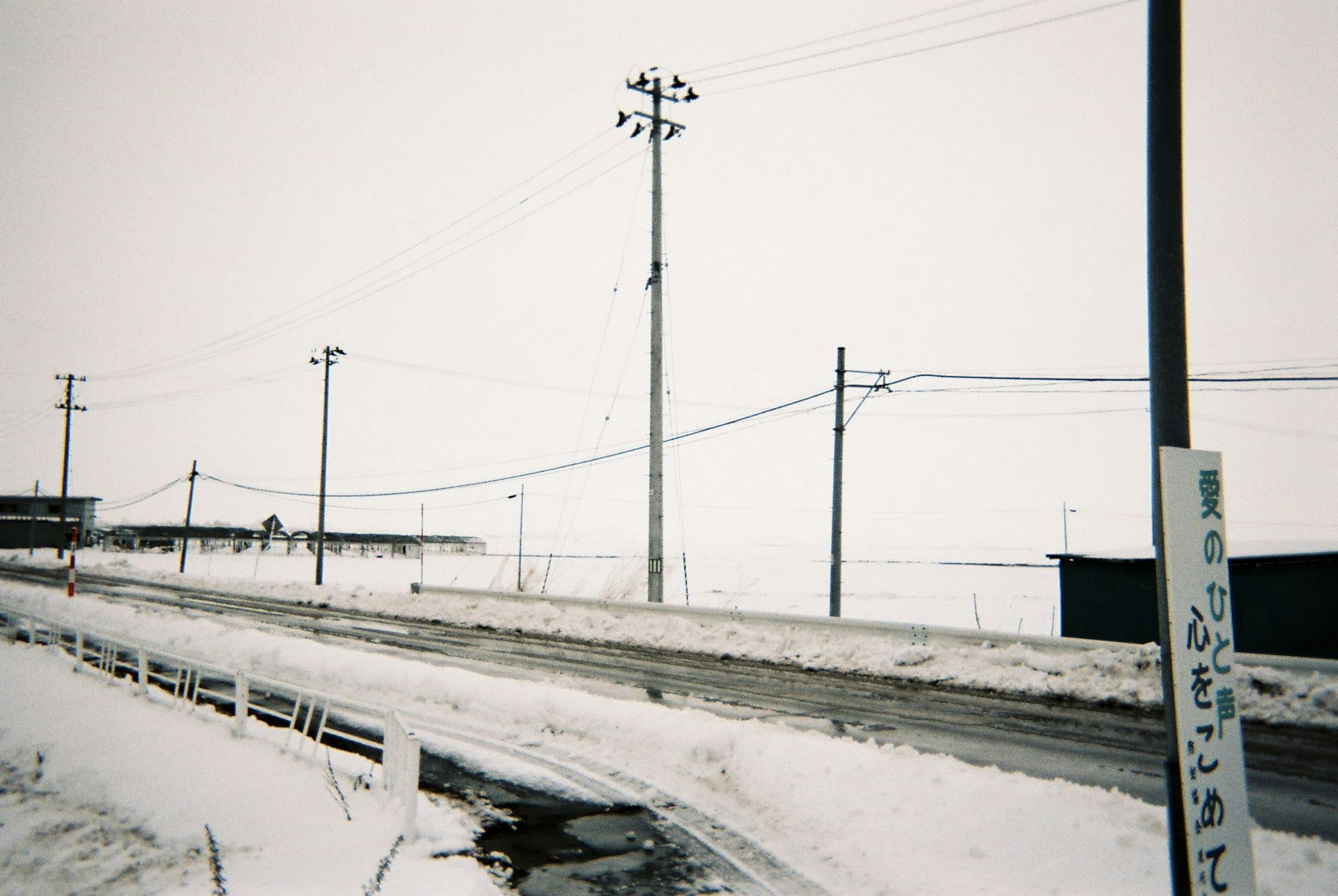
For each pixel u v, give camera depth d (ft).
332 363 142.41
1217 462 13.89
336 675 49.39
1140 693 42.91
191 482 184.44
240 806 27.84
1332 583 54.44
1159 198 16.70
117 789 30.86
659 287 78.54
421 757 33.58
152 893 22.20
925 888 20.36
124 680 48.44
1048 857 20.67
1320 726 37.58
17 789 31.86
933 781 25.34
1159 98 16.85
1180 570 13.08
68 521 301.02
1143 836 20.84
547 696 39.52
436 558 344.08
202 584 136.98
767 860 23.11
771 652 60.03
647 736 33.91
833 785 26.40
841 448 76.33
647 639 69.10
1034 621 109.91
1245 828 13.37
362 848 23.47
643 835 25.14
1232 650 13.60
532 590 143.13
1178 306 16.34
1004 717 40.04
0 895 22.97
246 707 35.60
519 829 25.62
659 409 77.36
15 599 98.17
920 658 53.11
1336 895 18.15
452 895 19.72
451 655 61.26
